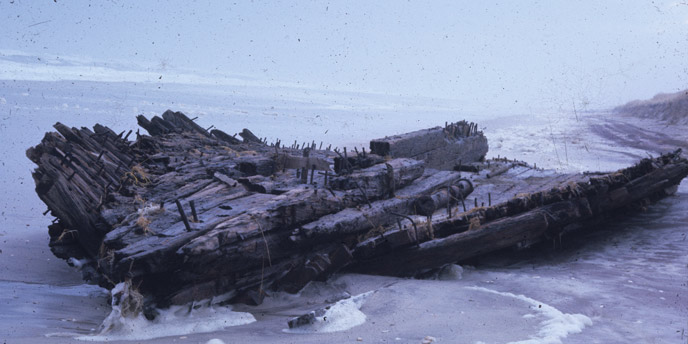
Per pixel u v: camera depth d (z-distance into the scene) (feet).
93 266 30.27
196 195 30.89
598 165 76.07
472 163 54.60
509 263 35.91
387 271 30.58
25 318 21.79
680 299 26.37
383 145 44.04
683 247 37.11
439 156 50.67
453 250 31.45
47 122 96.94
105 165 35.24
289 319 23.54
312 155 52.85
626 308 24.81
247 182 33.37
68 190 30.27
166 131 56.75
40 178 31.53
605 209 41.52
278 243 27.02
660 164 45.09
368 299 25.02
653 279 30.32
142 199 30.81
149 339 20.40
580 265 34.24
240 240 24.62
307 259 28.45
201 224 25.25
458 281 30.35
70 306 24.70
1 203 48.85
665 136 110.42
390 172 35.35
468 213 33.55
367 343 19.22
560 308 24.68
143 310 22.63
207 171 36.91
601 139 109.29
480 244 32.45
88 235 29.84
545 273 32.40
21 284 27.84
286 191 31.60
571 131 130.00
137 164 38.04
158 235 24.44
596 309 24.75
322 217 29.60
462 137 55.98
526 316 22.52
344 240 30.25
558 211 35.78
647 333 21.09
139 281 22.71
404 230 29.76
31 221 44.09
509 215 35.58
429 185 38.24
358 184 33.42
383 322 22.00
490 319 22.09
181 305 23.12
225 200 29.73
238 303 25.70
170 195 31.37
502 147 98.68
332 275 29.19
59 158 32.35
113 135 42.91
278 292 27.25
